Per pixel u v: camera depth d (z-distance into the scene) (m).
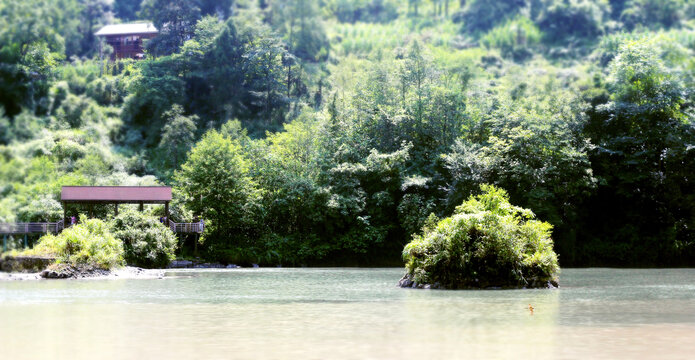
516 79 104.56
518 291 25.58
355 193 59.34
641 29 149.38
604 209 60.16
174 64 102.44
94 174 69.88
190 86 101.81
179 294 24.11
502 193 30.45
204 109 99.06
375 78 73.25
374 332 13.65
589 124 61.12
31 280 32.19
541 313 17.30
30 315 16.94
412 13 174.00
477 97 73.00
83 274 34.72
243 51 104.50
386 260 58.34
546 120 57.12
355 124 67.81
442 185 60.16
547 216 52.12
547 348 11.63
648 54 63.47
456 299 21.86
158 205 55.00
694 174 56.34
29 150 73.06
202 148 56.94
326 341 12.43
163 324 15.04
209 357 10.77
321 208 58.34
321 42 132.25
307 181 59.09
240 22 111.31
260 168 61.94
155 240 46.72
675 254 55.75
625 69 63.16
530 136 53.41
